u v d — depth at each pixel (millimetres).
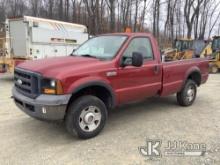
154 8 39969
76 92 4766
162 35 44000
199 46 20031
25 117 6301
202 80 7867
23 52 12266
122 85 5488
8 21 12391
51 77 4547
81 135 4941
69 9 38875
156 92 6383
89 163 4156
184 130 5547
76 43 14148
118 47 5578
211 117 6453
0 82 11898
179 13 43031
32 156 4391
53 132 5395
